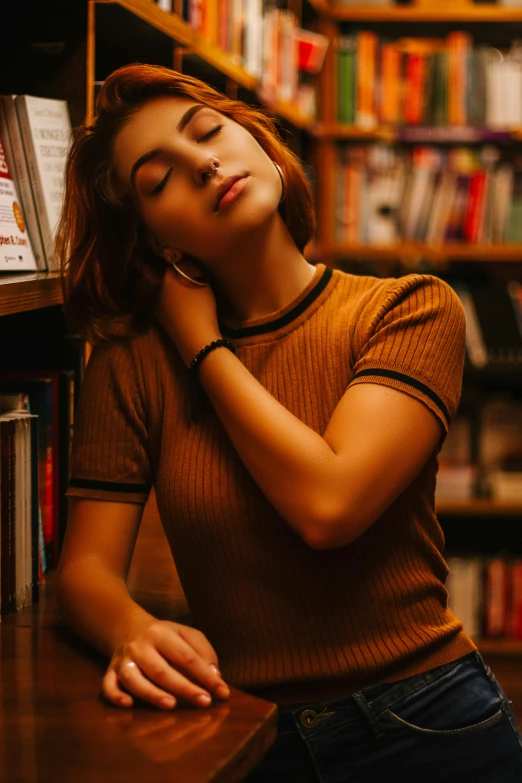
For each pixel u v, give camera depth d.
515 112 3.78
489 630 3.80
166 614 1.41
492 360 3.66
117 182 1.31
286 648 1.21
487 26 3.99
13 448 1.38
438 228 3.83
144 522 1.91
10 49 1.70
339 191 3.85
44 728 0.96
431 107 3.82
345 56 3.82
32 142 1.55
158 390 1.30
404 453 1.14
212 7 2.29
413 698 1.19
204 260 1.28
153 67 1.28
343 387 1.24
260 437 1.14
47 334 1.77
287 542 1.20
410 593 1.21
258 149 1.27
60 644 1.23
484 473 3.80
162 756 0.89
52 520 1.63
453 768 1.19
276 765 1.19
